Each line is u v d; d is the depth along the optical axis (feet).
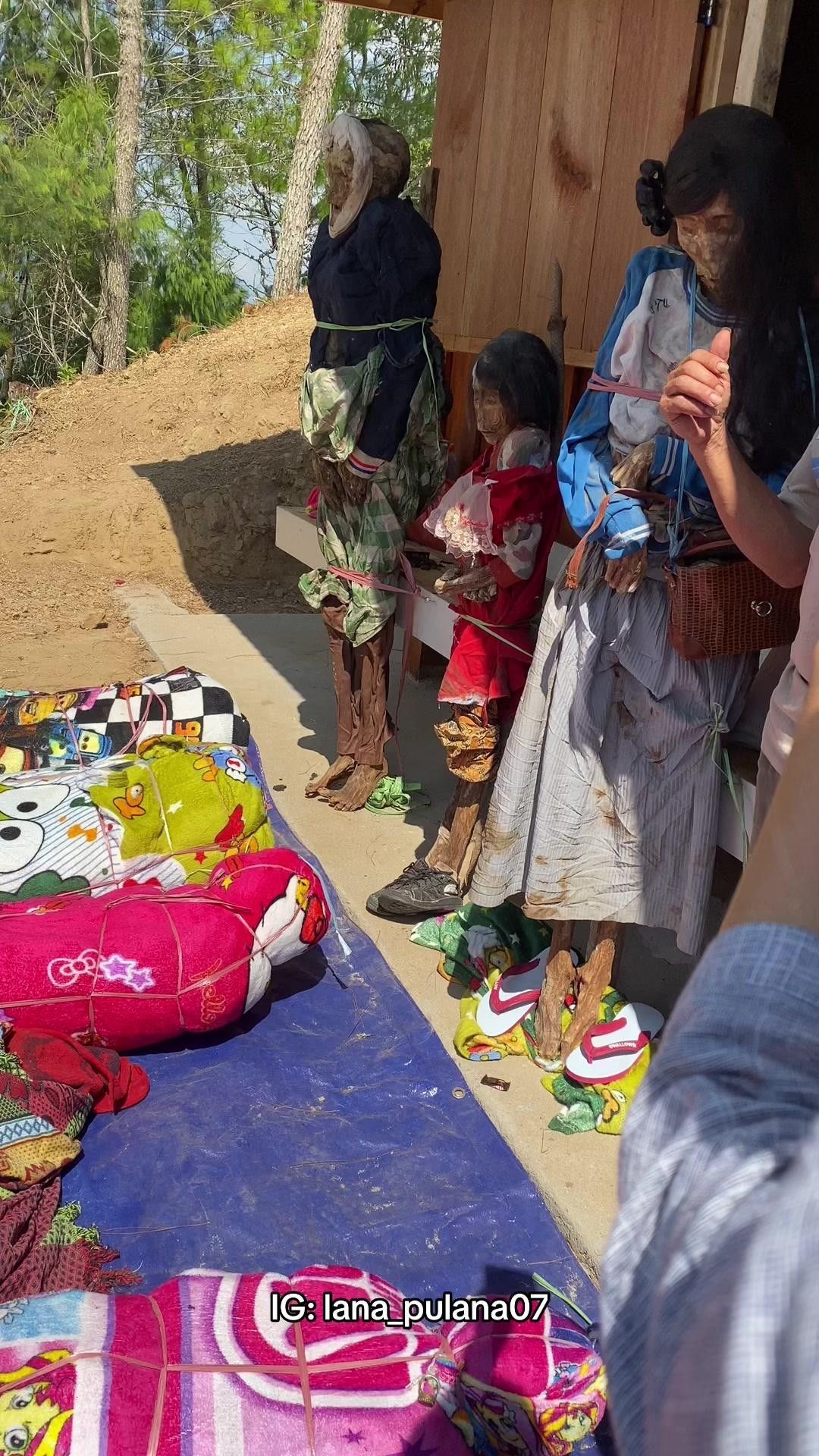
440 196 17.46
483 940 11.78
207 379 39.45
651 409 8.50
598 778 9.40
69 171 53.57
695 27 11.29
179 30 63.36
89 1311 6.61
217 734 14.17
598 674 9.16
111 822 11.98
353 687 15.75
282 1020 11.32
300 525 18.15
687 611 8.43
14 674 21.50
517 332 11.30
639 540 8.51
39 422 38.81
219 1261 8.54
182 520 30.53
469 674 11.81
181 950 10.13
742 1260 1.76
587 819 9.48
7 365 64.64
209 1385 6.15
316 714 19.38
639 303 8.60
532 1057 10.69
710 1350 1.72
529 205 14.89
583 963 11.11
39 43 61.31
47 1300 6.71
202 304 65.31
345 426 13.51
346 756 15.81
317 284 13.85
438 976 12.07
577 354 13.89
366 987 11.87
